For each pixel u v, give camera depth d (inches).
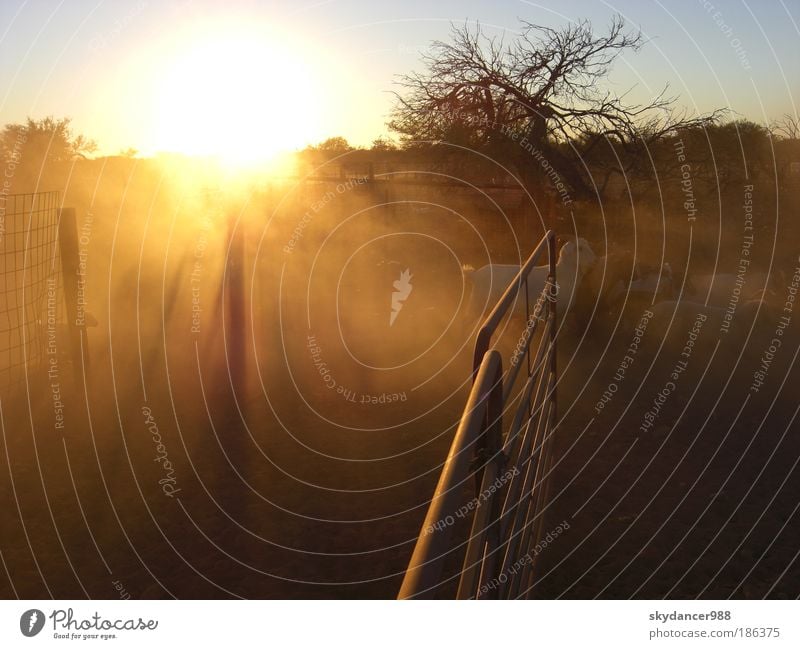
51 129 743.1
